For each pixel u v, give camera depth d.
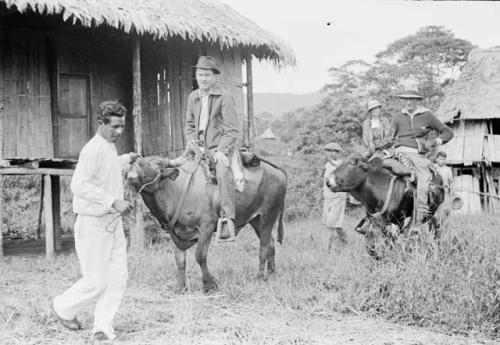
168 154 13.58
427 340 5.74
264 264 8.27
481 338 5.80
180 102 13.51
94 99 12.92
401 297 6.46
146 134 13.83
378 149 8.45
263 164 8.38
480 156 28.28
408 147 8.37
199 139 7.73
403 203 7.82
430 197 7.76
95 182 5.62
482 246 6.76
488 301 6.12
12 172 10.75
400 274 6.67
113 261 5.75
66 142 12.47
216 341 5.62
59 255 11.65
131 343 5.55
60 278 8.74
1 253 10.38
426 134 8.48
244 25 13.34
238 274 8.34
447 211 8.18
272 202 8.31
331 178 7.78
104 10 10.66
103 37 13.06
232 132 7.60
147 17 11.27
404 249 7.03
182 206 7.17
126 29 10.90
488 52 30.08
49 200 11.09
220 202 7.36
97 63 13.00
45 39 12.21
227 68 13.70
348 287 7.02
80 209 5.61
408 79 37.88
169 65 13.66
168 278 8.23
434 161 8.52
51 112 12.23
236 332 5.89
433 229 7.89
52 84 12.24
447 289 6.39
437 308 6.33
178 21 11.69
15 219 16.80
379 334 5.91
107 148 5.70
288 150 33.66
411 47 41.78
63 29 12.51
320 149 29.19
